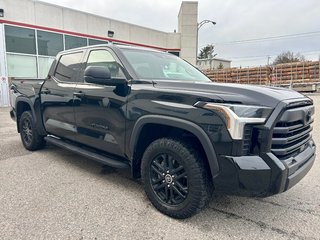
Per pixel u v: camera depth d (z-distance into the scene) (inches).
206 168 94.0
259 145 83.7
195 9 873.5
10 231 90.1
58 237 87.4
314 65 792.9
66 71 156.2
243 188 84.7
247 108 83.6
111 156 130.0
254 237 89.6
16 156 178.7
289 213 106.1
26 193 120.3
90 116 132.5
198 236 89.7
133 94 110.0
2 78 480.1
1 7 473.1
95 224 95.7
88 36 629.9
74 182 134.6
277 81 866.8
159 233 91.1
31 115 183.6
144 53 138.6
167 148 99.5
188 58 885.8
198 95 91.2
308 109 100.9
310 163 101.3
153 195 106.6
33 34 524.1
